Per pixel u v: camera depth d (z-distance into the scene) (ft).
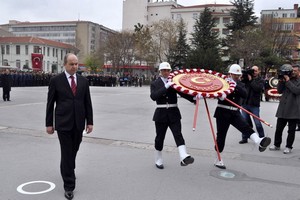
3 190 15.55
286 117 23.62
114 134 29.45
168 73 18.94
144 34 187.93
